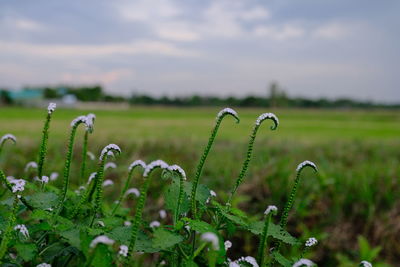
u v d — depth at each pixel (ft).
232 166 18.10
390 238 15.61
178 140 23.21
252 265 4.93
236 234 14.56
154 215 14.39
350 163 21.35
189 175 16.81
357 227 15.99
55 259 5.42
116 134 25.40
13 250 6.37
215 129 4.98
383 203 16.84
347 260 14.01
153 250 4.69
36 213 4.95
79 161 17.34
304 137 34.63
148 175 4.23
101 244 4.07
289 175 16.92
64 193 5.20
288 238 5.03
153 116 87.76
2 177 5.04
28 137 24.14
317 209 16.22
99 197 5.10
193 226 4.47
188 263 4.45
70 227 4.96
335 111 138.92
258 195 16.30
